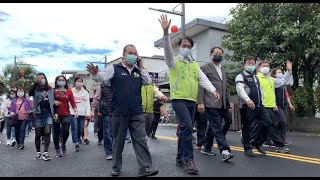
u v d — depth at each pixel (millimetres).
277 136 6930
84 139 9398
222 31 21969
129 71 4996
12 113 8773
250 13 14688
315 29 12766
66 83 7562
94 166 5879
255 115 6496
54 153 7703
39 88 6988
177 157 5648
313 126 12914
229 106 6168
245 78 6527
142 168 4785
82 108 8438
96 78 4801
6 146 9516
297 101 13383
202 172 5121
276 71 7836
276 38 13852
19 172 5512
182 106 5094
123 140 4980
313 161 5879
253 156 6379
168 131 13508
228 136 10820
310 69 14414
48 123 6859
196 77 5312
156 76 18828
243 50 14477
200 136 7332
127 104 4859
